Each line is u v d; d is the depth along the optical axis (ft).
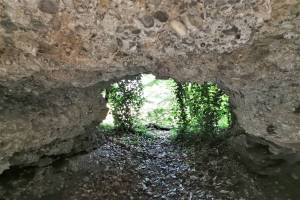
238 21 10.95
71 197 18.51
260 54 13.17
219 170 21.27
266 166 19.11
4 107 14.99
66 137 18.79
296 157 18.03
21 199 16.94
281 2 10.51
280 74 14.07
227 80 15.20
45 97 16.55
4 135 14.79
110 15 10.62
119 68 13.25
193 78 15.46
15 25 10.99
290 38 12.25
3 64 12.42
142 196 19.72
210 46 12.03
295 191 18.01
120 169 22.00
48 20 10.77
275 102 15.92
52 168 18.95
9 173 17.02
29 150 16.87
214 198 19.17
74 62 12.56
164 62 13.73
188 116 27.86
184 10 10.43
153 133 30.78
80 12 10.55
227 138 23.50
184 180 21.18
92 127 21.38
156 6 10.28
